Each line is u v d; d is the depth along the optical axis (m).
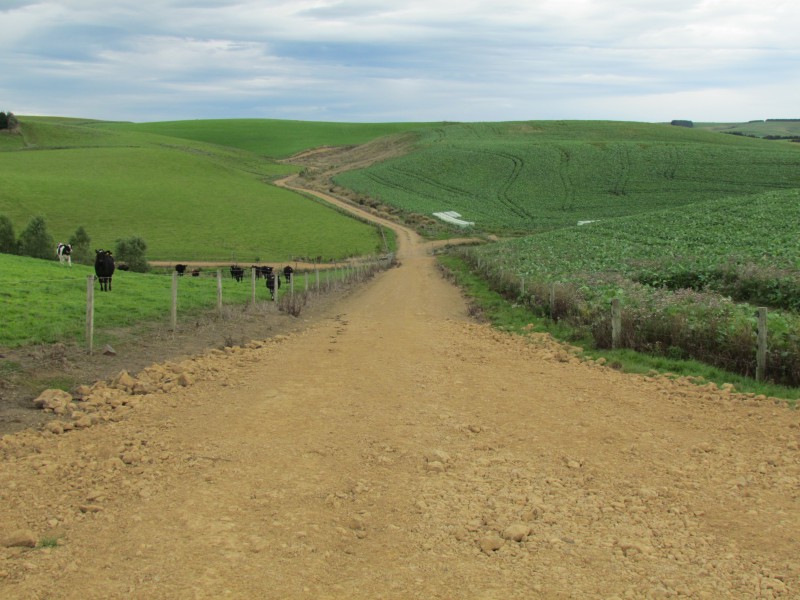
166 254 70.06
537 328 19.36
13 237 54.69
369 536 5.97
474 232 89.62
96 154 138.50
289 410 10.27
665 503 6.75
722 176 110.00
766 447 8.49
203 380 12.35
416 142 177.25
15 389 10.86
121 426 9.27
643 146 136.38
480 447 8.52
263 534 5.95
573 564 5.46
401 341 17.48
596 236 55.81
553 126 189.12
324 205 108.62
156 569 5.28
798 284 23.27
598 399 11.10
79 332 15.72
